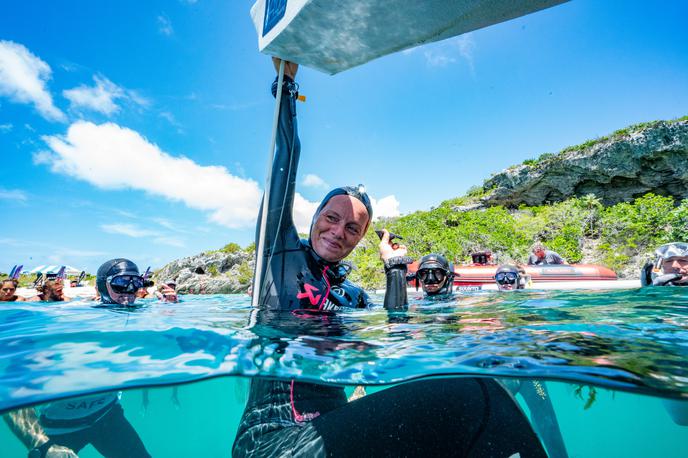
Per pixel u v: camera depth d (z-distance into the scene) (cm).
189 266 1938
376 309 272
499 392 103
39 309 296
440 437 90
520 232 2369
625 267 1938
